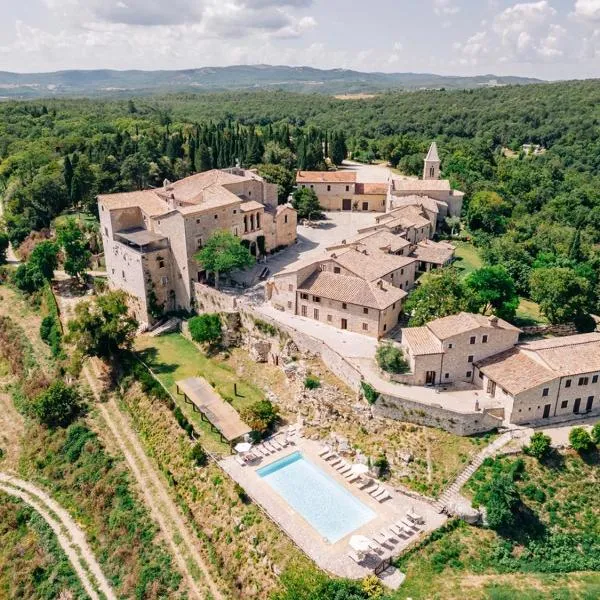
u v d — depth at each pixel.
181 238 100.00
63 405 87.19
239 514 63.19
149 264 101.00
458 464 65.50
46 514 74.06
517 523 60.19
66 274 130.12
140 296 103.38
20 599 64.62
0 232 149.50
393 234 110.00
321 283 90.00
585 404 71.62
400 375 74.19
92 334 91.94
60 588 64.06
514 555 57.81
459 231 133.12
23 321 118.31
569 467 64.56
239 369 89.12
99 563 66.25
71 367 94.81
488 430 68.94
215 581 59.72
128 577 62.88
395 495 64.25
